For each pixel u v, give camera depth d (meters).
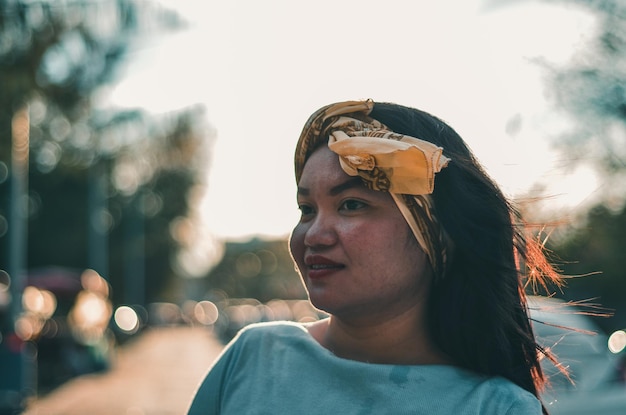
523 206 1.65
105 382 15.77
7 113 7.77
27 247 37.34
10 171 11.26
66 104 7.75
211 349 29.48
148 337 41.28
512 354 1.45
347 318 1.42
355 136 1.39
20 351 10.56
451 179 1.42
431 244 1.40
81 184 36.31
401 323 1.44
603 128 9.30
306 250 1.43
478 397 1.33
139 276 55.19
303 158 1.48
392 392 1.35
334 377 1.41
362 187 1.38
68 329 17.25
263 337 1.58
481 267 1.42
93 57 7.21
